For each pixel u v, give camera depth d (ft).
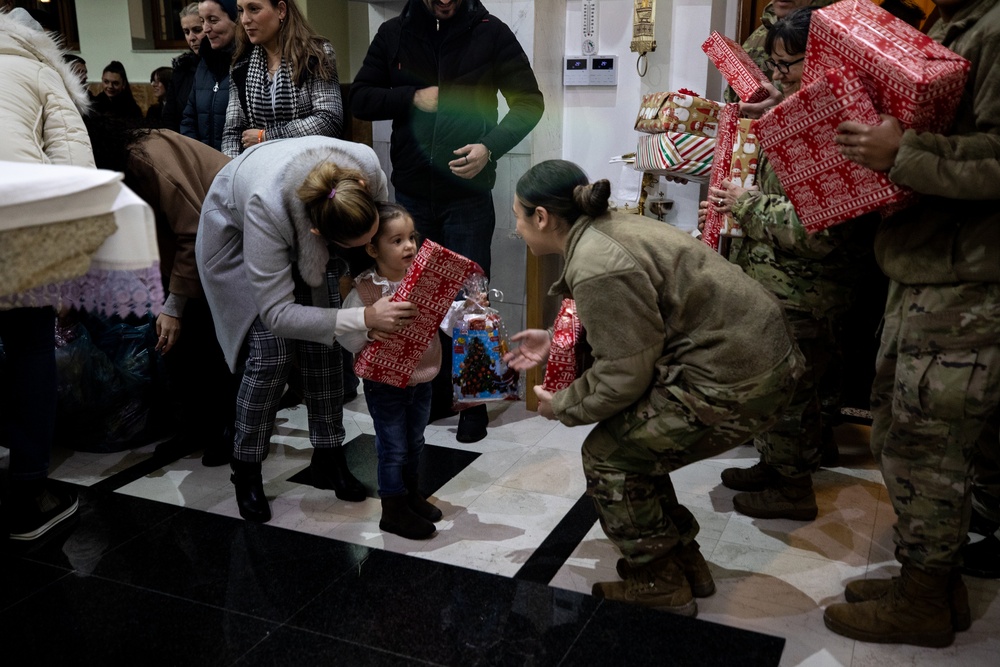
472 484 9.11
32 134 6.63
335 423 8.83
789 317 7.83
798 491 8.16
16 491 7.93
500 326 8.48
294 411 11.41
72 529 8.25
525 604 6.92
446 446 10.07
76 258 3.37
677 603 6.73
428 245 7.17
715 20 11.60
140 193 8.66
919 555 6.22
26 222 3.16
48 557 7.76
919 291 6.03
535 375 11.01
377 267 7.81
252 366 8.12
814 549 7.73
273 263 7.45
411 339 7.43
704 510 8.46
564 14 12.26
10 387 7.79
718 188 8.25
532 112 10.59
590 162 12.65
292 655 6.35
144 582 7.34
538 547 7.84
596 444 6.56
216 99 11.77
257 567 7.55
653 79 11.94
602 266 5.84
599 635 6.49
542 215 6.25
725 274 6.02
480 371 8.42
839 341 8.86
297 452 10.10
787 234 7.52
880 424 6.73
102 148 8.38
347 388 11.65
